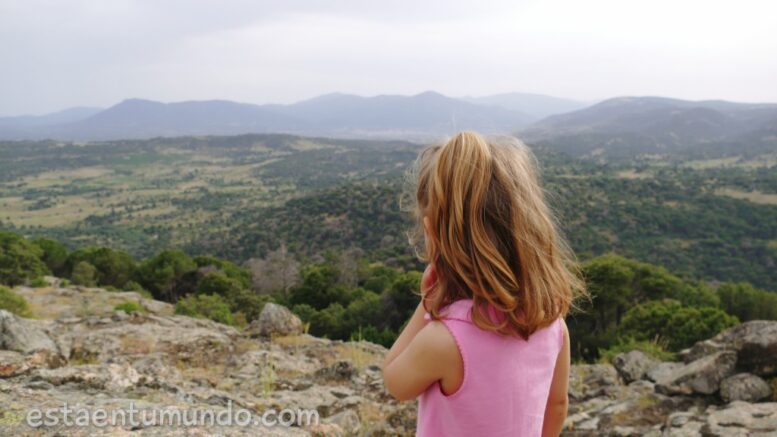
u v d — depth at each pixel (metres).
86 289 28.16
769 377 6.48
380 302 33.09
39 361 4.57
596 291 22.95
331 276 43.94
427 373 1.22
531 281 1.21
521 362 1.22
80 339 9.27
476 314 1.19
